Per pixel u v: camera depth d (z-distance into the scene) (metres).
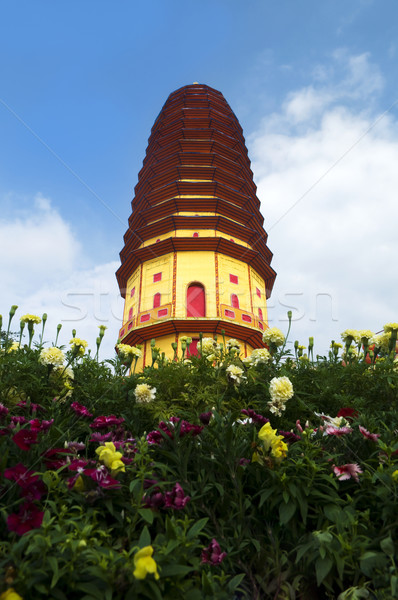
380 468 2.50
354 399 4.28
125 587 1.72
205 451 2.81
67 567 1.74
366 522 2.39
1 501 2.27
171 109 40.31
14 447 2.67
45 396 4.00
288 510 2.33
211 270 27.30
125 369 5.15
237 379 4.39
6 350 4.41
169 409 4.04
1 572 1.69
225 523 2.45
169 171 32.72
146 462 2.50
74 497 2.28
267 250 32.53
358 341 5.49
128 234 33.12
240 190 34.38
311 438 3.08
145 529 1.90
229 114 41.00
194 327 24.97
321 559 2.11
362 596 2.01
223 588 2.00
